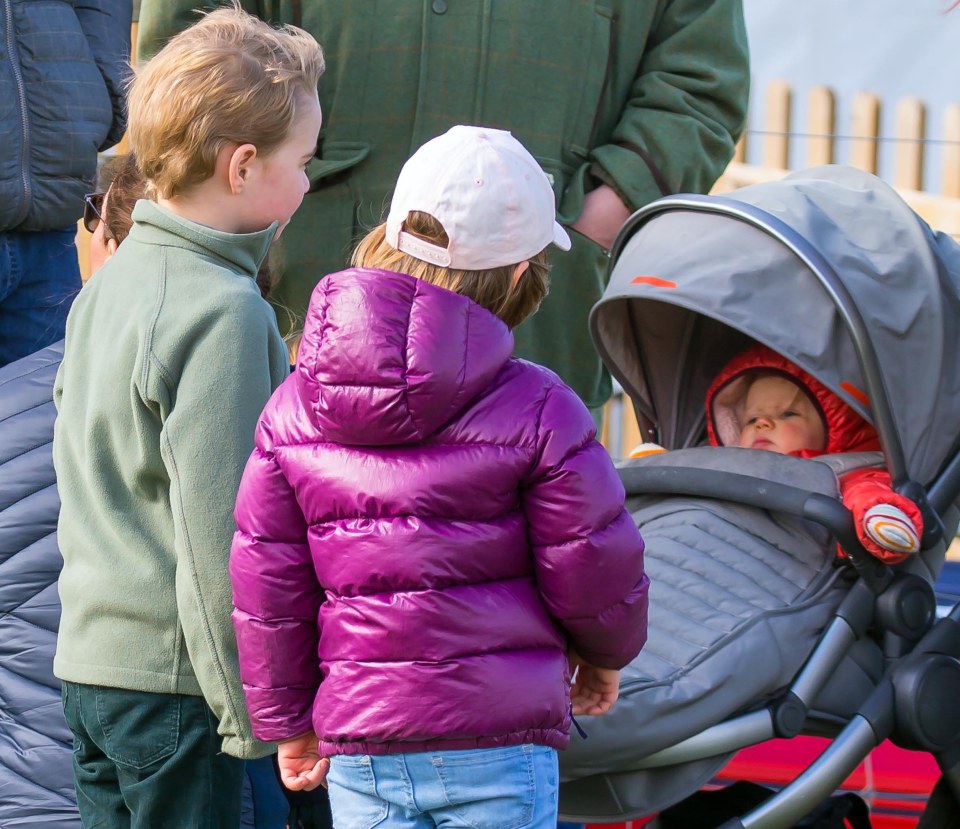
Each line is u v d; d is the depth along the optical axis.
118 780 7.16
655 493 9.05
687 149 10.90
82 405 7.01
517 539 6.09
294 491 6.24
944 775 8.11
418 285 5.97
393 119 10.71
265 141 6.87
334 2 10.62
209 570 6.44
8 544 7.97
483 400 6.04
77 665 6.86
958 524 9.05
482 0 10.54
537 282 6.63
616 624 6.21
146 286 6.77
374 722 5.92
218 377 6.50
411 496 5.93
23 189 11.02
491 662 5.98
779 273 8.51
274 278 11.06
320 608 6.22
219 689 6.55
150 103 6.82
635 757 7.26
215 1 10.79
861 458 8.77
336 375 5.88
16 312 11.69
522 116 10.69
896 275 8.43
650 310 9.62
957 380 8.48
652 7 11.02
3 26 10.81
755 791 8.27
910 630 8.04
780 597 8.07
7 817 7.66
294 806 8.64
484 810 6.11
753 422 9.45
